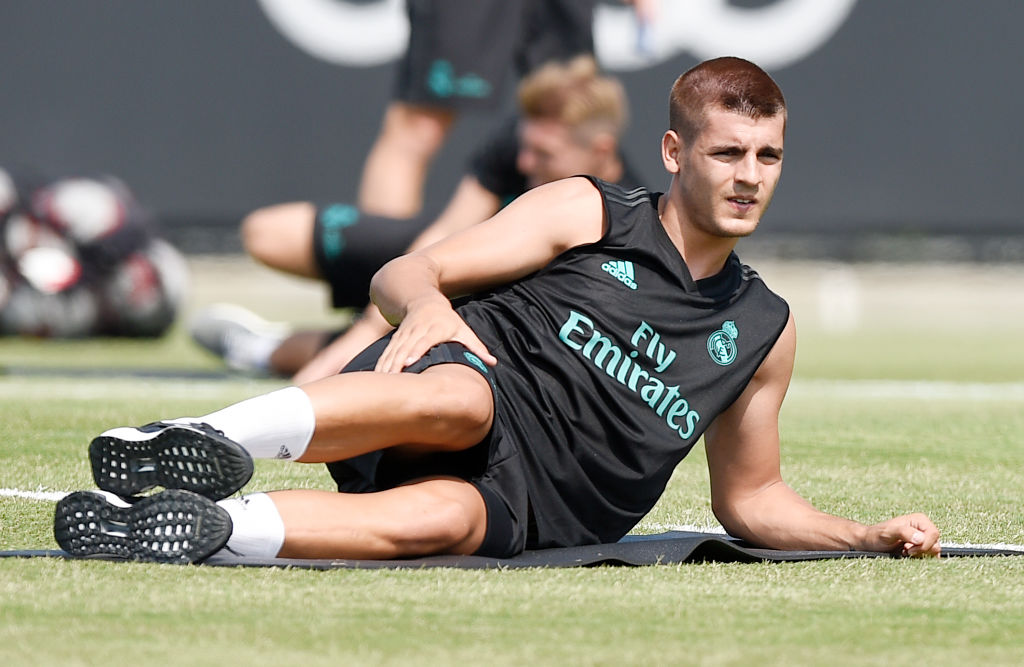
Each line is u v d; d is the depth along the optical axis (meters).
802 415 19.81
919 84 45.88
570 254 10.05
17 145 44.88
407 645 6.68
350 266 23.09
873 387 24.38
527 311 9.86
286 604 7.40
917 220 46.38
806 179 46.22
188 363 27.31
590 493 9.74
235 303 43.12
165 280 32.66
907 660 6.75
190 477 8.16
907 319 42.72
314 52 45.56
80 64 45.09
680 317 9.94
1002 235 46.56
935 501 12.84
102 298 31.95
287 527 8.31
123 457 8.22
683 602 7.89
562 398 9.66
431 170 44.31
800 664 6.59
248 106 45.75
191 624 6.94
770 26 45.06
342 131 45.72
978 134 46.16
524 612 7.46
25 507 10.67
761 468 10.51
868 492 13.25
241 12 45.50
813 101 45.81
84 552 8.27
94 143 45.34
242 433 8.37
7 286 31.30
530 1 26.00
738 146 9.66
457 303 10.36
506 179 22.33
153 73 45.44
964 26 45.81
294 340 24.39
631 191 10.33
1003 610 8.02
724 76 9.78
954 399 22.47
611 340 9.79
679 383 9.88
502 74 25.98
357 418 8.61
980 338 37.28
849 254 46.81
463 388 8.87
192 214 45.97
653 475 9.84
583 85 19.69
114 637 6.66
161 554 8.12
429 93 26.14
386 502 8.62
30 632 6.73
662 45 44.22
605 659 6.54
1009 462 15.59
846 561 9.58
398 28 45.28
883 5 45.56
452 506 8.76
